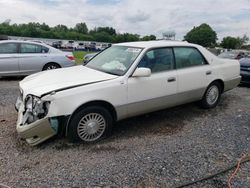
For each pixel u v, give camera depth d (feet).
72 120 13.82
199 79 18.88
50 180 11.22
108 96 14.55
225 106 22.00
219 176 11.82
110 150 13.87
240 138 15.71
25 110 14.19
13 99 22.44
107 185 10.97
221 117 19.26
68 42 174.19
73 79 14.83
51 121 13.28
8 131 15.70
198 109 20.77
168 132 16.37
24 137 13.50
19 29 254.88
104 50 19.20
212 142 15.10
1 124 16.70
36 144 13.61
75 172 11.82
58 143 14.32
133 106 15.67
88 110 14.08
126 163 12.62
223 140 15.40
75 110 13.65
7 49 30.99
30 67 32.01
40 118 13.33
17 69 31.37
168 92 17.08
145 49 16.48
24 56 31.55
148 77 16.05
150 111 16.80
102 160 12.86
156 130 16.63
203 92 19.62
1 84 28.96
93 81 14.49
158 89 16.52
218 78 20.27
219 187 11.05
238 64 22.18
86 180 11.27
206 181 11.43
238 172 12.19
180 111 20.22
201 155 13.55
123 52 17.28
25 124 13.64
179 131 16.57
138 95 15.71
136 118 18.54
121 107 15.19
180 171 12.05
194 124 17.80
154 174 11.78
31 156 13.05
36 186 10.81
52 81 14.66
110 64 16.79
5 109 19.66
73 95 13.56
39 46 32.94
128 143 14.71
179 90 17.70
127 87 15.19
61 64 33.99
